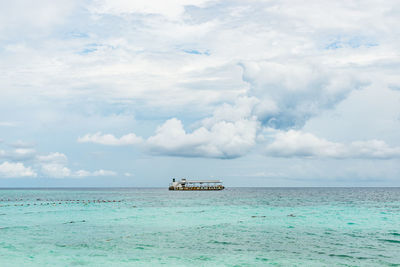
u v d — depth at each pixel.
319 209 59.03
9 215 47.72
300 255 23.69
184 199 98.00
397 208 61.19
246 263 21.58
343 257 23.20
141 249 25.34
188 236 30.78
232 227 36.41
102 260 22.00
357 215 48.28
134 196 121.94
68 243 27.36
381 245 26.97
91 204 72.50
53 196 118.06
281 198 104.19
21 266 20.44
